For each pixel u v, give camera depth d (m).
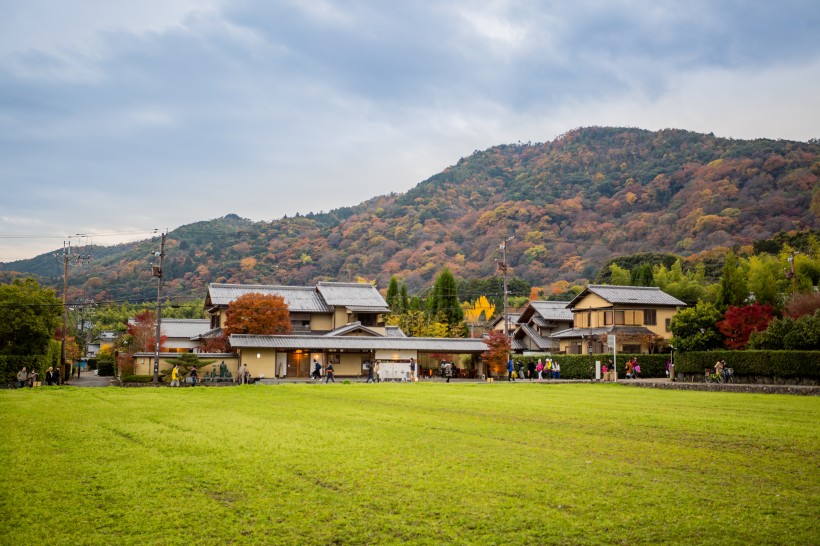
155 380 46.81
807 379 39.16
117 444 17.38
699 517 10.51
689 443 17.16
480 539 9.63
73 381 58.00
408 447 16.64
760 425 20.55
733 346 48.12
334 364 62.78
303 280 150.25
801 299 51.94
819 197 125.00
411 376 54.78
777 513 10.70
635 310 65.75
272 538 9.78
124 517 10.82
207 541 9.70
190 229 191.88
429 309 88.12
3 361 47.66
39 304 50.94
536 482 12.76
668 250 135.38
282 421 22.36
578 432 19.27
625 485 12.52
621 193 174.00
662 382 44.22
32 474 13.76
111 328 118.88
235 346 56.84
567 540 9.56
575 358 59.78
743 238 124.62
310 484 12.75
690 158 184.12
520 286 121.56
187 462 14.84
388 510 11.04
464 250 163.88
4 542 9.66
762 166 154.38
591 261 141.88
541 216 166.75
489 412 25.17
